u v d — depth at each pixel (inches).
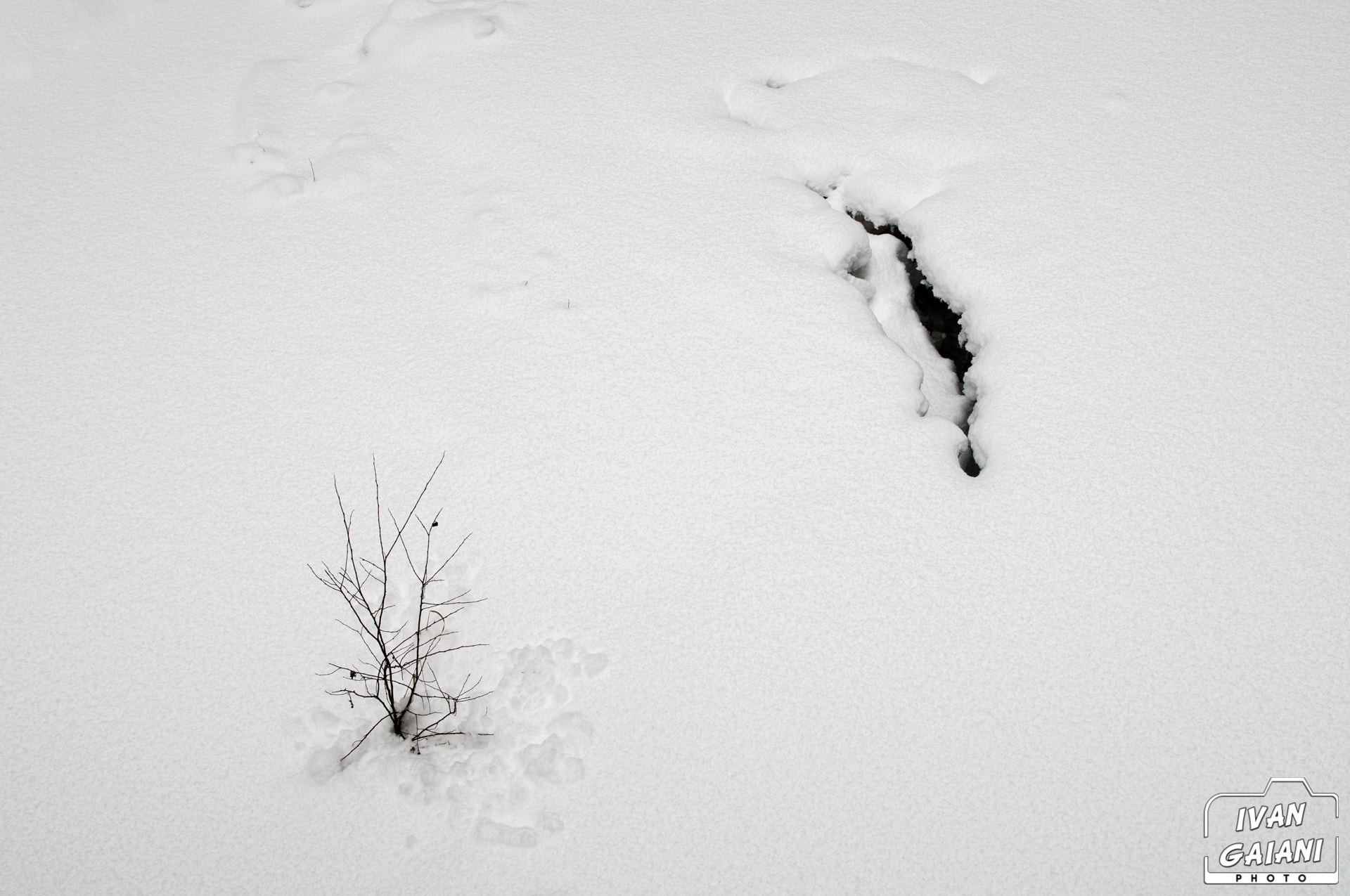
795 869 123.2
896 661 140.2
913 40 250.7
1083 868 121.9
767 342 182.9
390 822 128.1
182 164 233.8
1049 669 138.2
